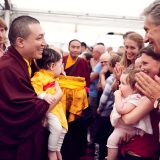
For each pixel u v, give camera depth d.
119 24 5.69
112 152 1.85
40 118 1.56
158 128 1.66
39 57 1.66
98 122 3.29
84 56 5.39
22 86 1.53
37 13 5.47
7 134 1.52
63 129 1.92
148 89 1.44
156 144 1.67
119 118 1.77
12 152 1.54
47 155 1.87
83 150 2.62
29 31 1.58
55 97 1.73
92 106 4.11
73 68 3.71
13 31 1.59
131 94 1.79
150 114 1.66
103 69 3.85
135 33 2.49
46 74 1.90
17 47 1.60
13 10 5.33
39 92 1.73
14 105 1.50
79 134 2.51
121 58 2.87
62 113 1.93
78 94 2.40
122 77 1.87
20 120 1.51
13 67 1.54
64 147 2.45
